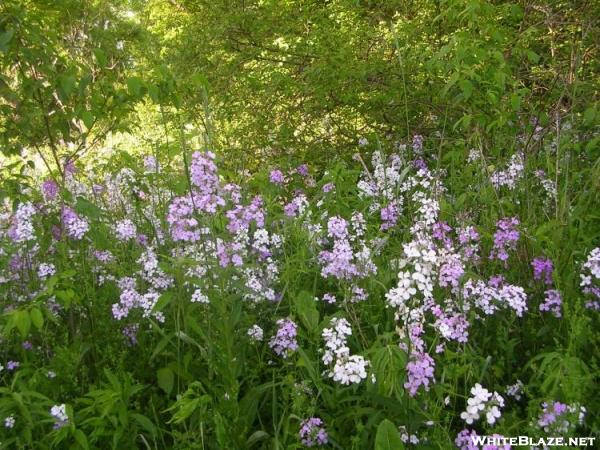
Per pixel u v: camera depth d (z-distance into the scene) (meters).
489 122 4.64
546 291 2.97
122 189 4.77
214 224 3.03
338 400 2.52
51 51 3.62
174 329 3.07
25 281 3.76
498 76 4.18
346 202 4.49
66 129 3.86
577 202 3.91
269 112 6.41
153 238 4.21
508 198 3.86
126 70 5.24
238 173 4.77
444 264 2.68
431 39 5.73
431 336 2.81
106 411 2.39
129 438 2.51
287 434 2.38
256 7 6.41
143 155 5.90
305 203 4.36
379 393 2.28
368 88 6.01
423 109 6.02
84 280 3.38
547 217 3.62
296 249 3.71
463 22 5.46
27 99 3.68
